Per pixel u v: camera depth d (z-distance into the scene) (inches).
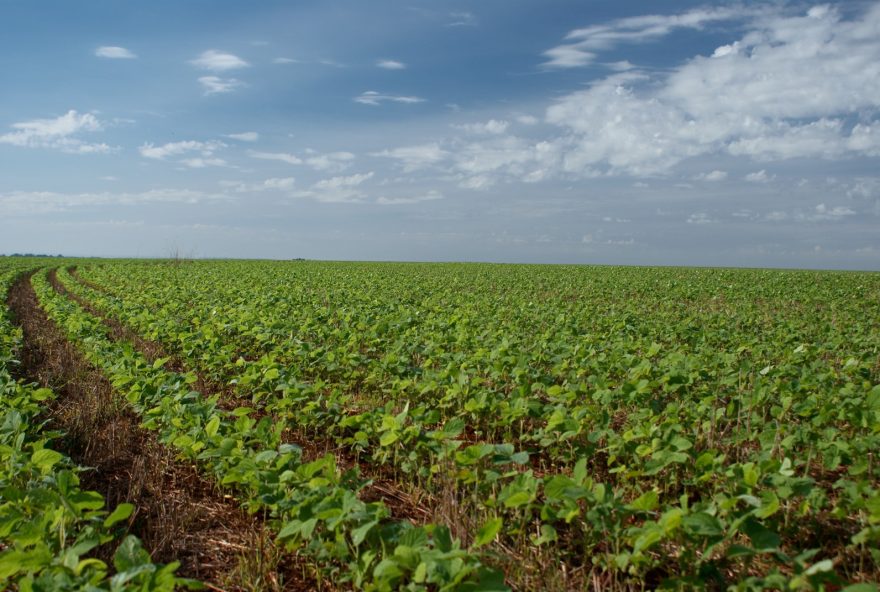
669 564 193.6
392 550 171.6
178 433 261.9
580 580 185.5
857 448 229.8
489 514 214.5
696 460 218.5
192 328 564.4
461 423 230.4
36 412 286.8
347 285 1126.4
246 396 390.0
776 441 240.1
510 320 607.8
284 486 201.3
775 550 151.1
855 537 172.4
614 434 245.8
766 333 543.8
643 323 592.1
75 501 173.3
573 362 393.4
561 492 177.5
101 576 144.0
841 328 583.2
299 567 196.7
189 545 211.3
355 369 416.2
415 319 569.9
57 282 1311.5
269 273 1501.0
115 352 429.4
